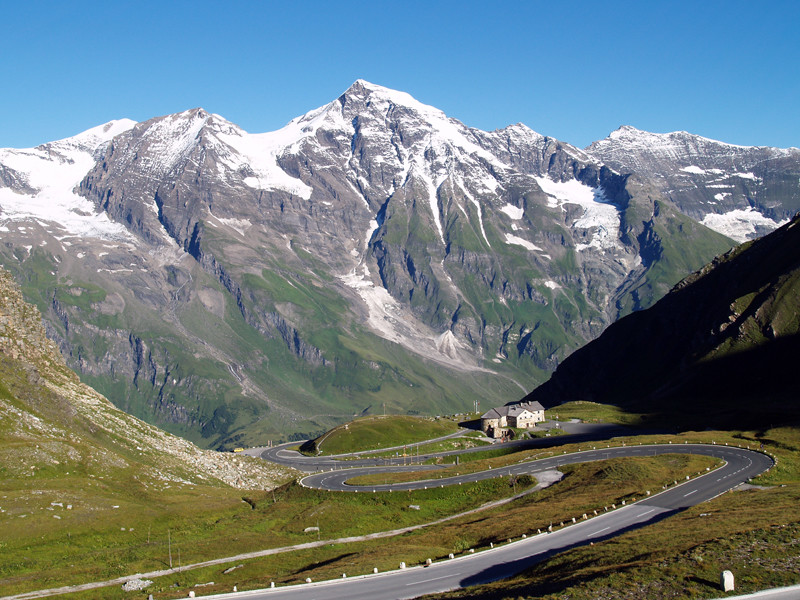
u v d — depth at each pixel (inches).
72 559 4424.2
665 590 2568.9
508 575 3511.3
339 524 5511.8
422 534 4982.8
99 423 7426.2
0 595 3841.0
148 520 5285.4
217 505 6028.5
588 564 3161.9
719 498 4549.7
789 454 6230.3
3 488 5206.7
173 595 3727.9
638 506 4677.7
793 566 2647.6
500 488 6166.3
